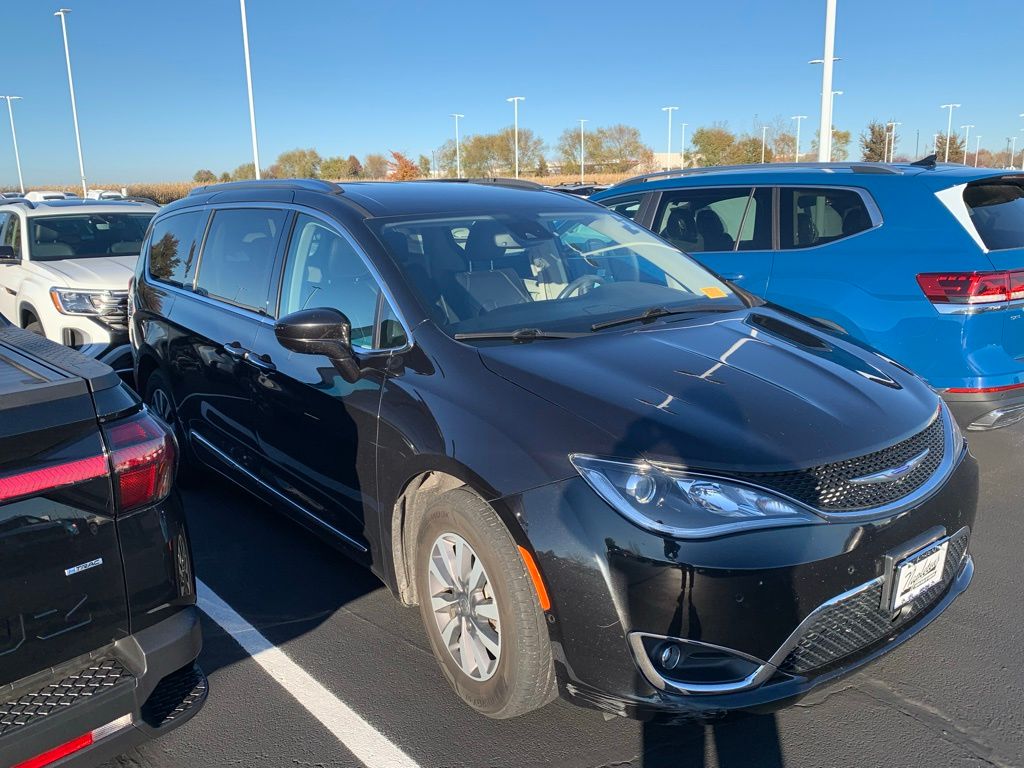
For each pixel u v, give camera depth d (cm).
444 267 341
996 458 530
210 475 505
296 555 412
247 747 270
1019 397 466
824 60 1661
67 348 254
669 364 288
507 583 250
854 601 243
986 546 405
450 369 290
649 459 236
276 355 369
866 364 313
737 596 227
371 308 335
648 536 228
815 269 532
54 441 200
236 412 409
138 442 216
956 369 466
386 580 320
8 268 797
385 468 302
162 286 491
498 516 251
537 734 273
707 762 259
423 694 296
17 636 195
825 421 258
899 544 249
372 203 375
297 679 307
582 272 376
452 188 418
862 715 280
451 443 268
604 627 231
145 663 213
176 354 461
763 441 245
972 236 475
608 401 258
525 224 388
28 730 193
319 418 339
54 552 199
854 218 527
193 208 486
